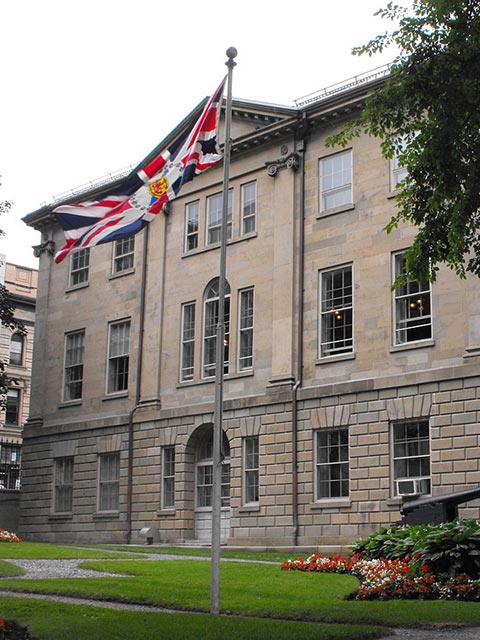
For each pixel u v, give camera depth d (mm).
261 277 36094
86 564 22656
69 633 11789
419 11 16703
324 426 32562
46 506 43406
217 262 38156
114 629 12070
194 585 17906
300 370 33844
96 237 26594
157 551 31172
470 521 18688
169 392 38906
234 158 38281
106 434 41062
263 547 32469
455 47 16250
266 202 36719
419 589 16641
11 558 25406
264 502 33781
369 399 31547
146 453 39031
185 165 25875
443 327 30156
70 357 44625
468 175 16656
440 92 16594
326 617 14070
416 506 21938
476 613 13922
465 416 28969
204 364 37938
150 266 41031
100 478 41312
